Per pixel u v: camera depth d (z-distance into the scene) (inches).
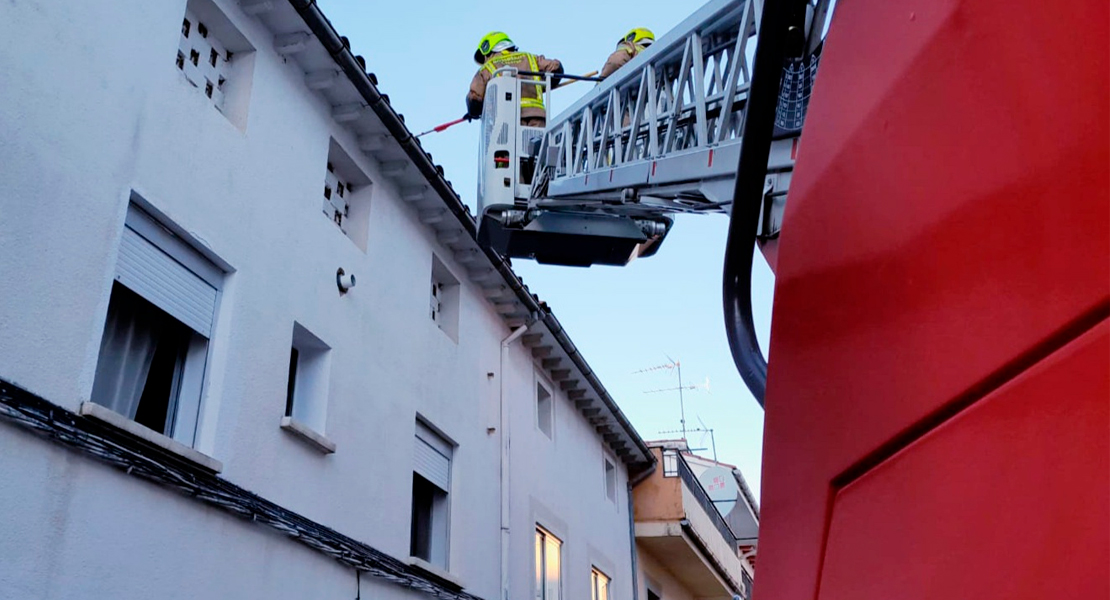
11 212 229.1
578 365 636.7
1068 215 52.8
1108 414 49.6
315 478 341.1
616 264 303.6
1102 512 49.2
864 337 71.2
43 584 218.2
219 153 315.6
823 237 77.4
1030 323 55.2
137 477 253.0
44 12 249.8
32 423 220.5
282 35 361.7
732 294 110.7
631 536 760.3
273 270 336.5
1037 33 55.4
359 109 398.0
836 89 78.8
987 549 56.8
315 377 363.3
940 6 64.9
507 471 522.3
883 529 67.2
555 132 293.6
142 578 247.8
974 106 60.6
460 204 466.6
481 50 330.3
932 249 63.9
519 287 541.6
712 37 219.9
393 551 387.5
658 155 231.6
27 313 228.7
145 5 289.7
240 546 291.1
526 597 527.2
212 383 298.7
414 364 440.5
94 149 259.1
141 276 277.3
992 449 57.5
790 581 78.6
